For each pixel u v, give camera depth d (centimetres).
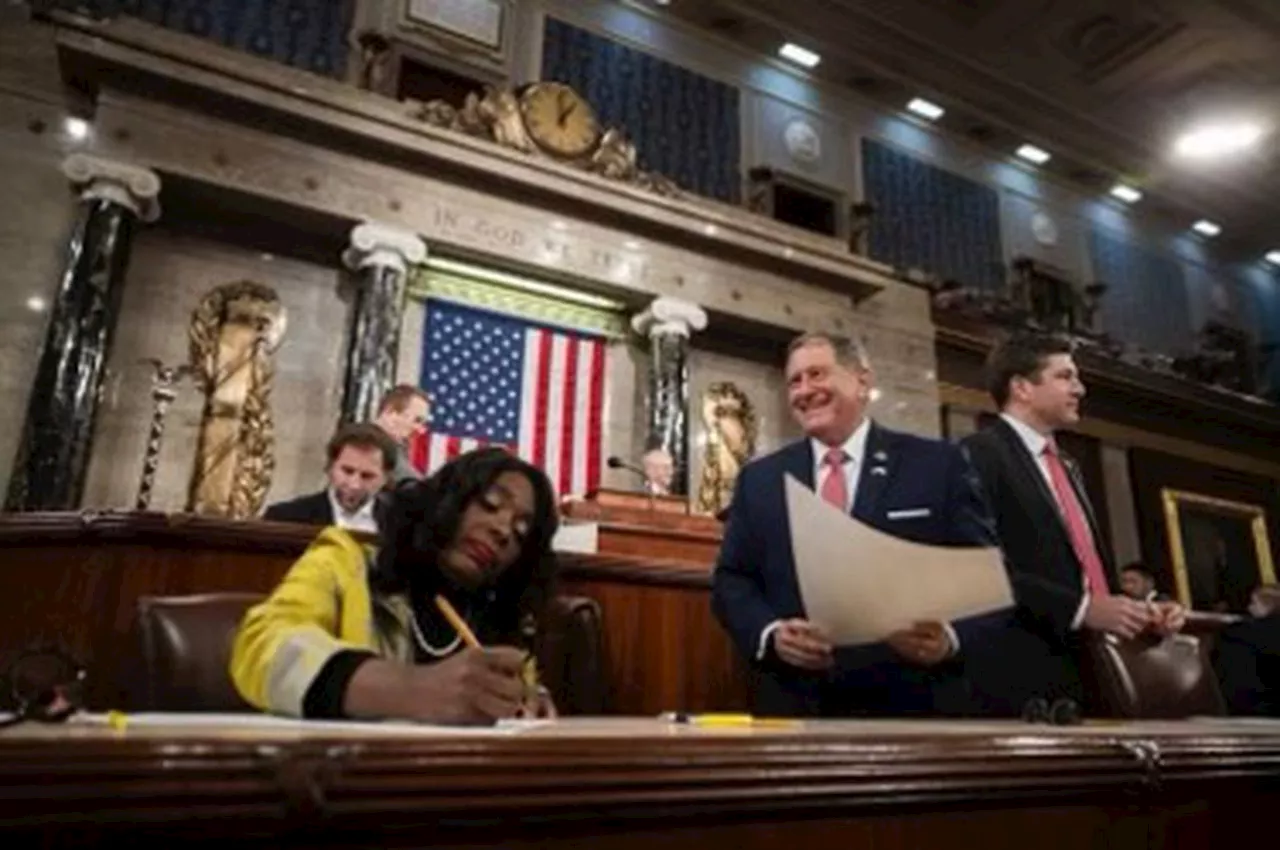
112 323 620
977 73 1116
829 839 74
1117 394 1131
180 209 678
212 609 157
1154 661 221
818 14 1027
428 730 78
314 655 107
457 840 58
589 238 793
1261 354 1404
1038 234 1235
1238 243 1443
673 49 1008
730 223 848
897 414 914
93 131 637
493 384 765
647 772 65
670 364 798
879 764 75
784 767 71
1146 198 1337
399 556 156
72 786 49
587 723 113
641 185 834
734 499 243
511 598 167
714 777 67
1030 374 269
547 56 923
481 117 773
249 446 667
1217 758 97
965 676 209
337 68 811
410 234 716
